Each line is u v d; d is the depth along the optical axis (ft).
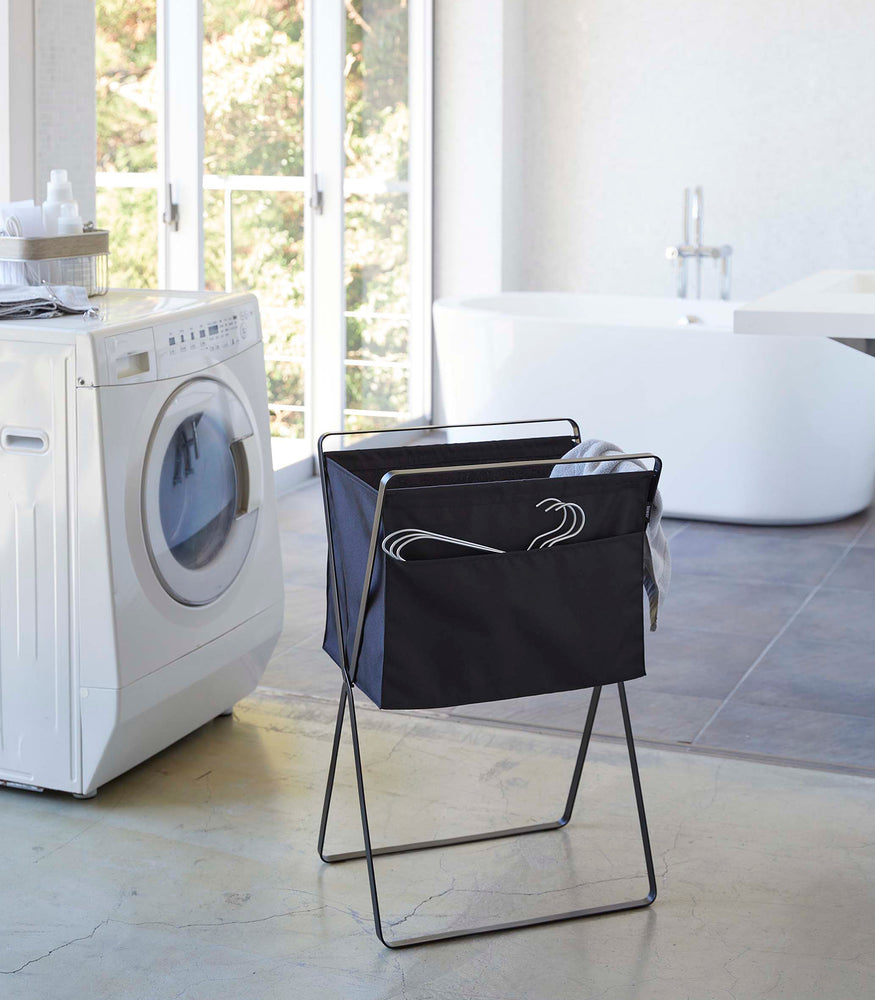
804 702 9.70
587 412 14.97
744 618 11.66
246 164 14.58
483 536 6.19
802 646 10.92
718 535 14.47
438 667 6.22
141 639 7.91
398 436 18.88
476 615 6.22
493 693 6.33
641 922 6.73
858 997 6.07
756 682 10.11
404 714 9.46
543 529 6.28
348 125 16.71
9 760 8.13
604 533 6.42
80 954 6.43
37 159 10.62
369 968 6.32
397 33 17.93
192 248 13.62
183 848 7.52
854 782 8.35
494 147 19.01
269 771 8.54
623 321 17.38
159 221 13.23
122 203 12.65
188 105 13.35
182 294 9.16
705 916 6.78
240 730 9.20
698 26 18.51
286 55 15.26
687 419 14.62
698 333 14.34
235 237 14.49
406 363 19.11
